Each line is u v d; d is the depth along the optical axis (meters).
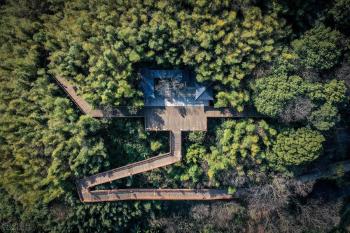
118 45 38.06
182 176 43.12
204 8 36.84
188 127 42.09
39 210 43.84
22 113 42.59
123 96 40.03
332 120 38.19
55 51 41.59
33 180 42.72
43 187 43.44
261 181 42.31
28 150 42.41
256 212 44.09
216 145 42.56
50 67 42.03
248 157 40.88
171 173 43.62
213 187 43.94
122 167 43.31
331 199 45.78
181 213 45.88
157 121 42.06
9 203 45.56
